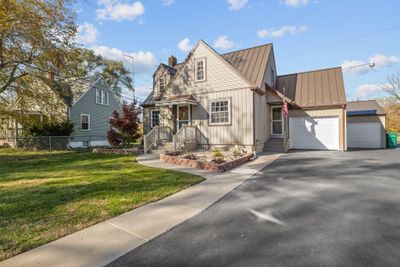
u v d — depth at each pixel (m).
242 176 7.66
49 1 13.54
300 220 4.02
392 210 4.39
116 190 5.98
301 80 16.86
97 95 25.52
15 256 2.93
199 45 14.66
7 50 13.09
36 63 14.18
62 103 16.91
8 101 14.90
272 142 14.47
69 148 18.62
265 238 3.37
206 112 14.25
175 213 4.45
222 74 13.75
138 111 16.94
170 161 10.64
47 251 3.05
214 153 10.73
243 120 12.99
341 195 5.36
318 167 8.85
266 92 15.07
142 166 9.77
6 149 17.56
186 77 15.07
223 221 4.03
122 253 3.00
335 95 14.84
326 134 14.86
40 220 4.08
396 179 6.79
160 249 3.10
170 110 15.73
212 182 6.92
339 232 3.53
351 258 2.81
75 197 5.39
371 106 21.53
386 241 3.22
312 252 2.96
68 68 15.27
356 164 9.39
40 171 8.98
